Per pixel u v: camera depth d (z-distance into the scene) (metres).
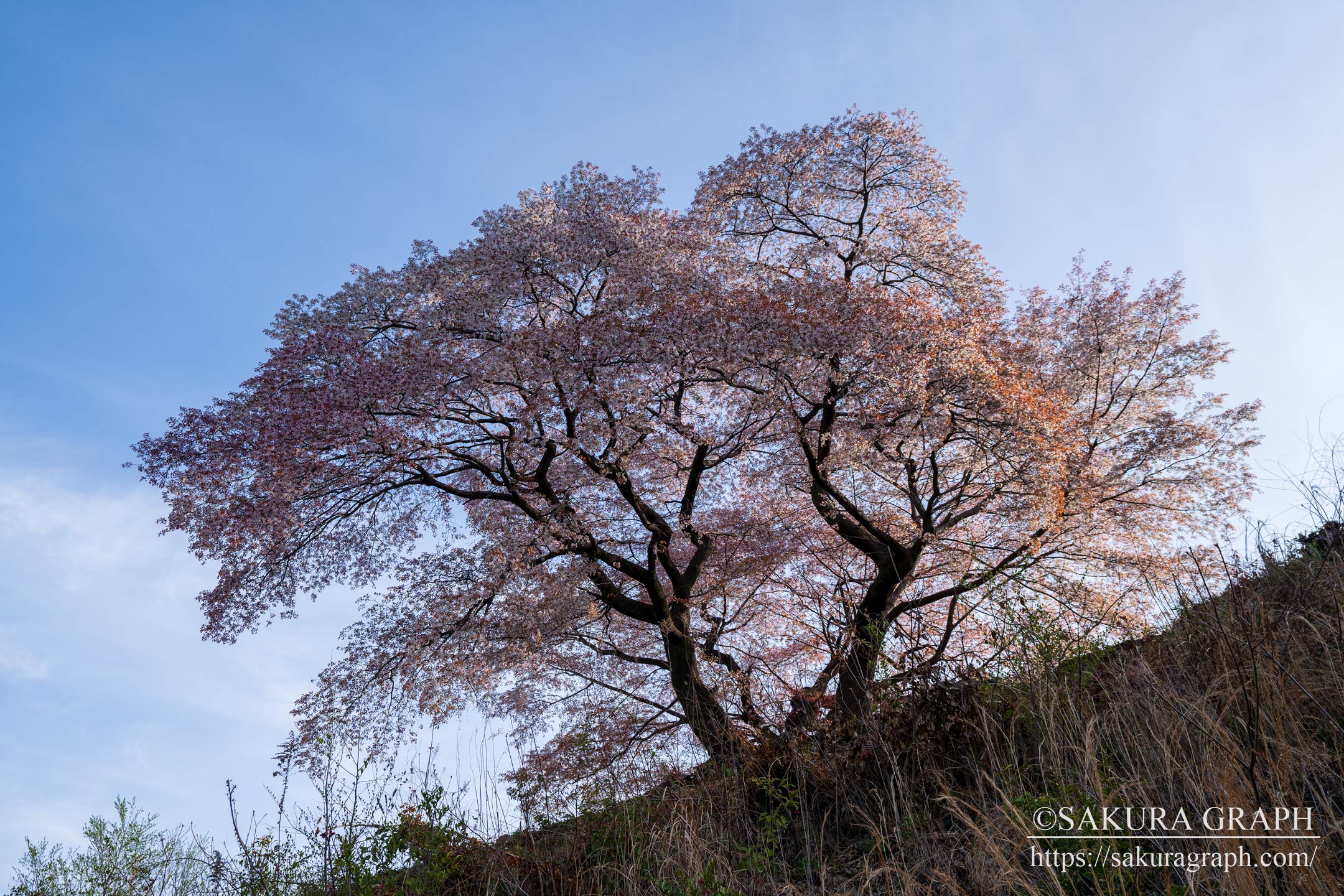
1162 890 3.74
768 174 13.43
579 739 7.93
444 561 11.91
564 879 5.44
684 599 11.27
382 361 10.48
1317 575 5.38
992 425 11.06
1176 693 4.70
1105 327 13.82
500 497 11.04
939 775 5.32
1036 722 5.23
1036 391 11.45
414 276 11.58
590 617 11.49
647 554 11.98
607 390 10.30
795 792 5.79
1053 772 4.57
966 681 5.92
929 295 13.20
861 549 11.55
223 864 5.46
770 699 7.67
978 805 4.99
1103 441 13.52
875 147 13.27
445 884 5.63
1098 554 12.52
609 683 13.25
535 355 10.48
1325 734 4.16
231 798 5.57
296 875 5.40
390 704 11.33
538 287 11.83
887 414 10.98
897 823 4.95
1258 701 4.00
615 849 5.79
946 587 13.17
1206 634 5.13
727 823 5.85
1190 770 4.09
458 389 10.75
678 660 10.77
